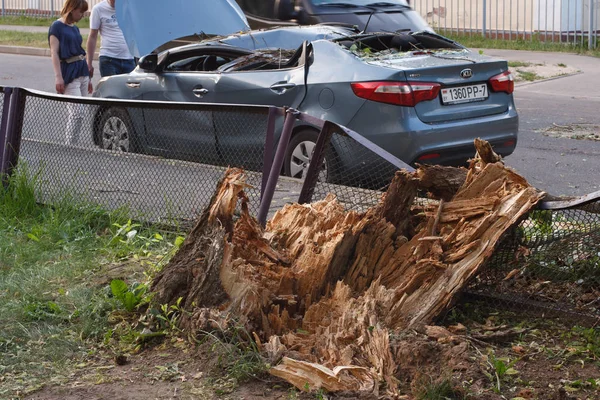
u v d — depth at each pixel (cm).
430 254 512
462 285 497
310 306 488
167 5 1115
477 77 869
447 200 541
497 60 891
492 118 877
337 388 424
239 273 484
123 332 498
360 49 901
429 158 835
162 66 1006
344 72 848
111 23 1265
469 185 527
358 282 509
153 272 602
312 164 640
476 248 509
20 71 2056
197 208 731
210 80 951
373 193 652
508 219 509
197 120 795
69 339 496
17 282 584
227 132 792
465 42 2438
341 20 1319
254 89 909
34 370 459
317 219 540
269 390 430
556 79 1872
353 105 838
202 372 449
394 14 1357
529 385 435
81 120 795
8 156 798
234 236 516
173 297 506
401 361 439
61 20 1149
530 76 1891
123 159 789
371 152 676
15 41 2627
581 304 521
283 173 902
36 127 798
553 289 533
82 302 539
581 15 2320
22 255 648
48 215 743
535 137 1241
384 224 521
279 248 526
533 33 2405
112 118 801
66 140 794
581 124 1339
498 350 475
